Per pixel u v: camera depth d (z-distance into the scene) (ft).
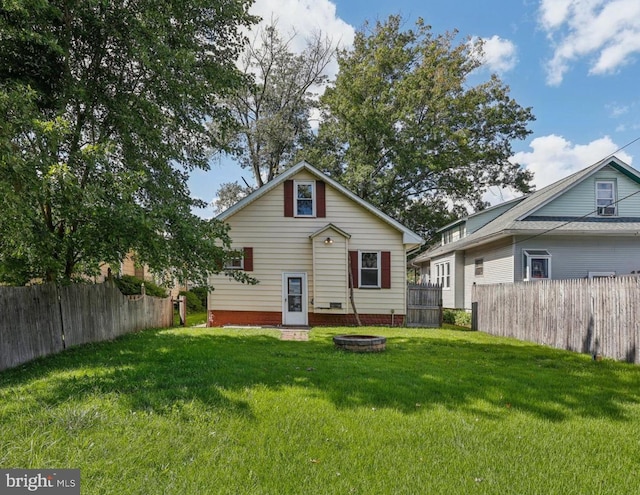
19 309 19.74
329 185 42.68
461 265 62.23
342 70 74.59
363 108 68.44
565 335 27.45
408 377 16.92
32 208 18.29
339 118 72.84
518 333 33.14
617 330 23.15
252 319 41.75
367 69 71.51
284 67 71.26
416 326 43.62
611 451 10.22
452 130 72.54
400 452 9.88
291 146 73.72
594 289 25.03
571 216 46.06
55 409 11.72
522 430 11.41
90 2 20.36
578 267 44.83
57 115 20.83
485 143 76.95
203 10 25.22
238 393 13.79
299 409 12.51
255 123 68.85
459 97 72.90
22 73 21.12
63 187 17.46
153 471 8.60
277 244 42.16
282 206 42.29
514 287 33.99
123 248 22.11
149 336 29.71
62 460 8.88
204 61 25.79
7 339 18.70
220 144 30.53
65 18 21.42
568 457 9.85
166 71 22.57
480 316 40.52
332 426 11.33
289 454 9.59
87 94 22.62
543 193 54.19
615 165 45.98
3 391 13.87
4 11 18.19
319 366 18.72
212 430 10.69
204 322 51.34
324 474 8.74
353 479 8.59
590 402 14.02
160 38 22.12
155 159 26.30
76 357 20.75
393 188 74.74
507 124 75.51
